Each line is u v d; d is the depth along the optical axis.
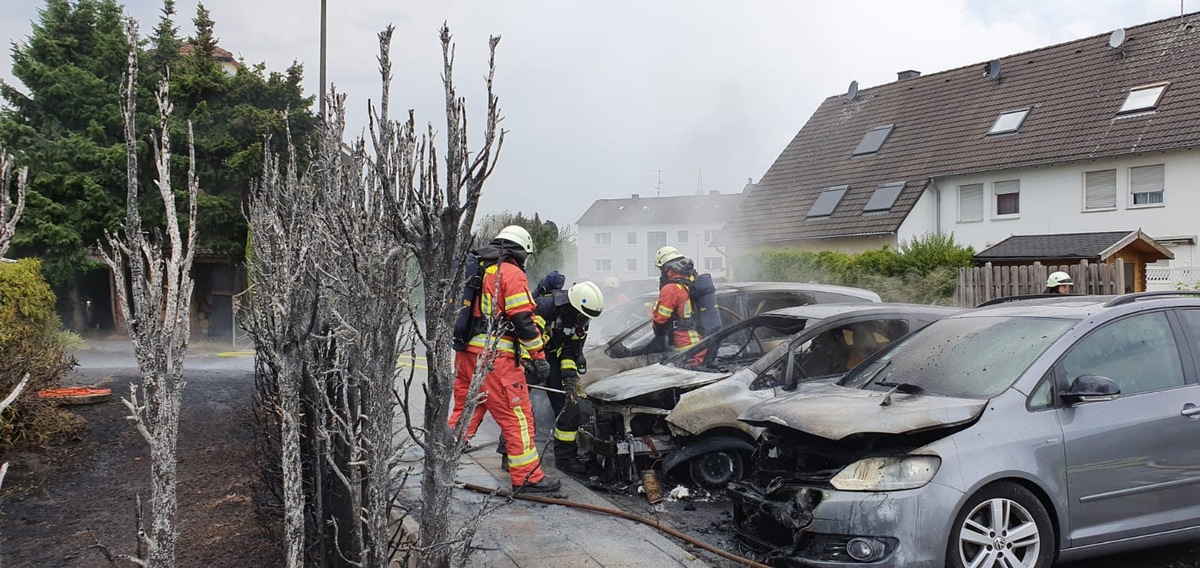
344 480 2.84
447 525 2.88
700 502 6.18
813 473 4.72
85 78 16.42
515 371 5.55
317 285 3.01
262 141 15.97
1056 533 4.46
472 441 7.66
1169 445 4.68
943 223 25.06
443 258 2.69
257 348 5.02
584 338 6.99
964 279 15.69
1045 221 22.98
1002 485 4.34
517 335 5.49
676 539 5.06
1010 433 4.43
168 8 17.70
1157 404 4.73
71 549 4.51
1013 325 5.28
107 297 17.61
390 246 2.90
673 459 6.33
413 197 2.66
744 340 7.77
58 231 15.52
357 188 2.97
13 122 15.94
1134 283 19.70
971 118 25.80
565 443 7.00
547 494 5.69
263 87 16.58
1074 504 4.46
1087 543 4.50
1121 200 21.64
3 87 16.39
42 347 6.85
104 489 5.59
